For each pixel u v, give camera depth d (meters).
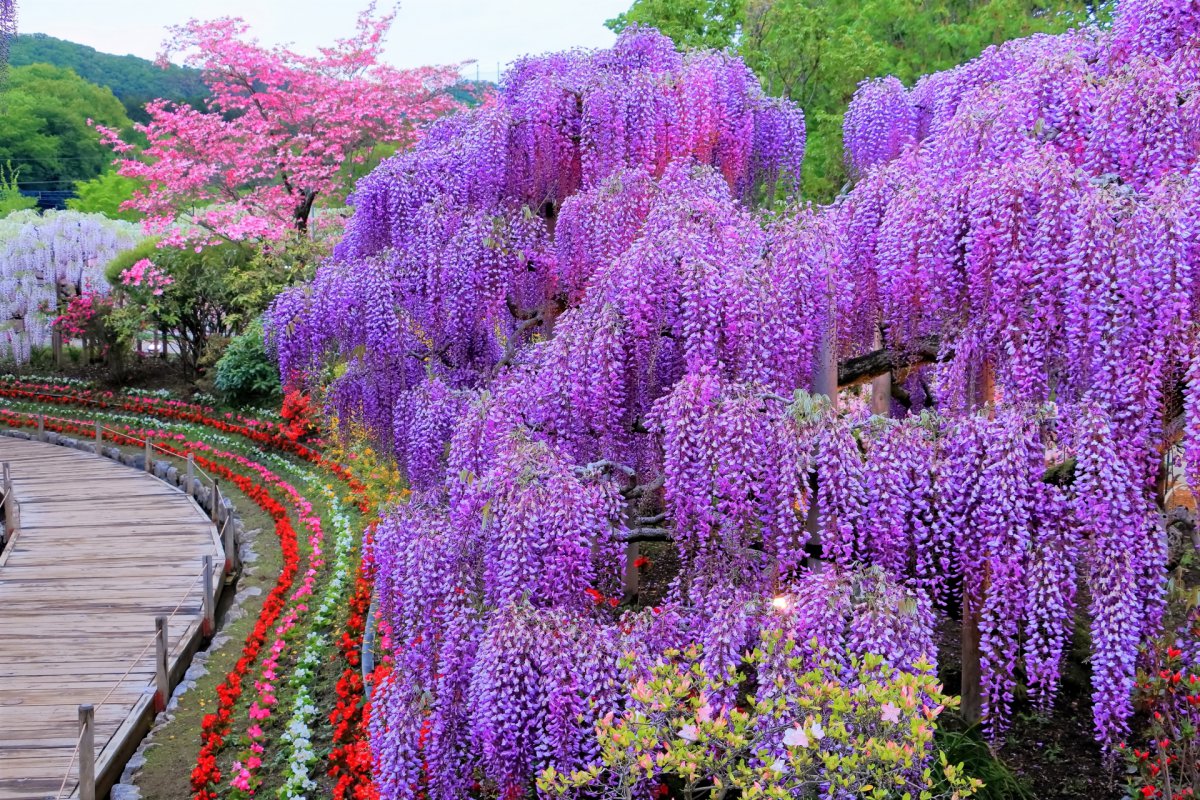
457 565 4.31
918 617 3.65
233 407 16.69
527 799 3.89
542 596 4.02
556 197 6.26
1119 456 3.74
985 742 4.41
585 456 4.60
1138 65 4.46
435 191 6.21
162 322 18.56
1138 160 4.37
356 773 5.43
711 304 4.29
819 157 13.44
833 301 4.53
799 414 3.88
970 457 3.79
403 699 4.29
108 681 7.21
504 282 5.56
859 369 5.73
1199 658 4.35
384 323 5.76
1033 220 4.05
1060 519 3.77
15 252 20.12
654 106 5.96
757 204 6.98
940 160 4.92
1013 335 4.07
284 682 7.12
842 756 3.27
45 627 8.30
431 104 17.75
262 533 11.16
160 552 10.53
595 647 3.80
